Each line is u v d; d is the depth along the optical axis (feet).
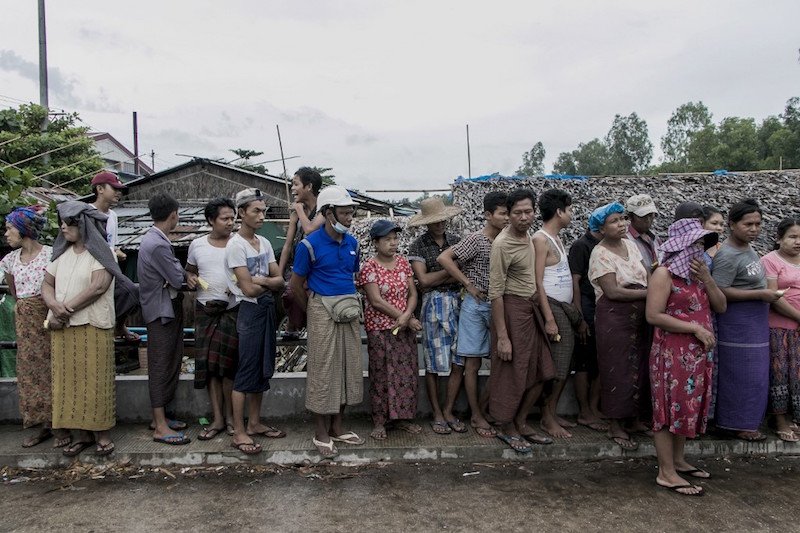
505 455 12.87
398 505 10.84
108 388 12.35
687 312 11.09
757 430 13.43
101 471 12.22
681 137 188.14
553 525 10.14
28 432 13.57
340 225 12.04
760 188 28.86
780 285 13.44
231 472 12.21
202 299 13.01
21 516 10.37
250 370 12.51
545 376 12.51
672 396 11.20
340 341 12.44
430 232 14.03
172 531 9.86
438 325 13.79
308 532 9.87
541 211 13.28
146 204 52.49
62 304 11.83
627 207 13.76
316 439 12.70
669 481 11.51
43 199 33.30
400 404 13.10
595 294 13.19
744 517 10.41
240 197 12.63
